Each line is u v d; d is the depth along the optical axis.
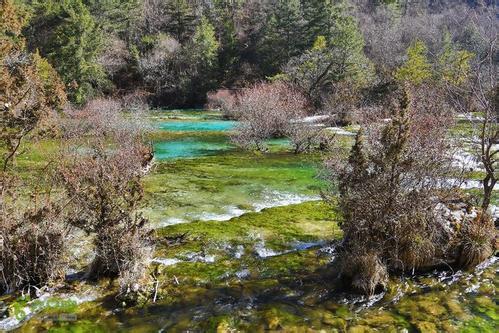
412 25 60.78
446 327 5.73
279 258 7.82
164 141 23.95
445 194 7.74
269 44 56.41
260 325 5.75
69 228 6.79
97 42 44.34
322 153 18.55
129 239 6.65
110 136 18.08
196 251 8.04
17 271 6.23
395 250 7.04
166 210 10.67
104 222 6.61
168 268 7.31
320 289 6.74
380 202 6.99
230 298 6.43
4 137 8.66
